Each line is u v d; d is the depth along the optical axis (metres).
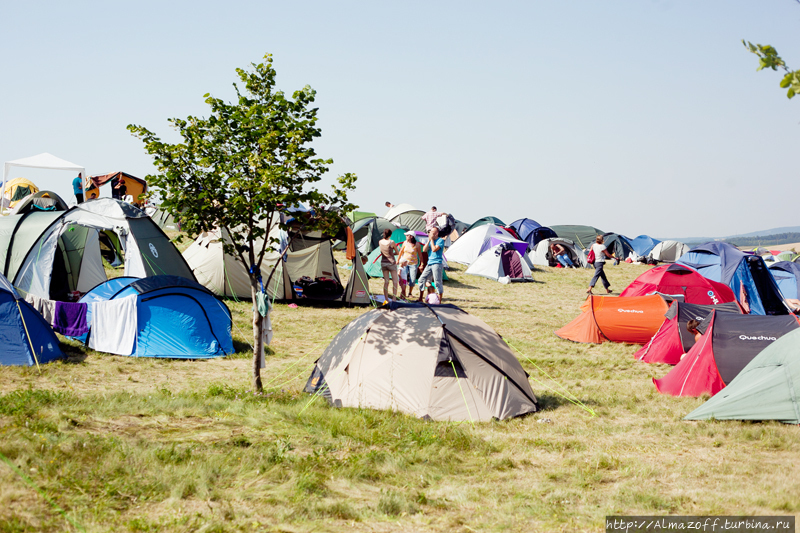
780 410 8.09
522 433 7.91
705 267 22.56
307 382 10.06
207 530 4.59
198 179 8.54
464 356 8.90
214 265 17.48
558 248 33.41
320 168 8.75
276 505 5.22
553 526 5.02
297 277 19.91
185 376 10.48
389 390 8.73
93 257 17.64
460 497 5.68
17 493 4.81
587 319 15.08
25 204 22.08
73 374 9.99
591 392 10.26
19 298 10.60
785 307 20.55
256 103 8.54
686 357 10.58
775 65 2.94
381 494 5.62
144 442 6.29
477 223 40.47
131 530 4.49
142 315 11.80
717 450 7.17
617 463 6.65
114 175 30.91
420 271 19.69
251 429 7.21
